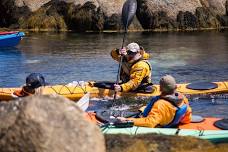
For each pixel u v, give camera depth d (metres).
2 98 10.63
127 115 7.68
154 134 6.41
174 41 21.44
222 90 10.92
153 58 16.69
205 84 11.16
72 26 26.09
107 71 14.46
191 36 23.45
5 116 2.83
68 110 2.86
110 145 5.94
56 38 22.47
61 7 26.42
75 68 14.92
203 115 9.73
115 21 25.70
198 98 10.76
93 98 10.70
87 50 18.53
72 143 2.80
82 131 2.83
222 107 10.27
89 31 25.75
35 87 7.25
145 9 26.36
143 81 10.50
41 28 26.02
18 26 26.20
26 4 26.66
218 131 6.88
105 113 7.65
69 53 17.80
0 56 17.30
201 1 27.64
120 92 10.50
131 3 12.09
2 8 26.75
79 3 26.19
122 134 6.34
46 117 2.81
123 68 10.73
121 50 10.59
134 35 23.89
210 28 27.12
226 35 23.75
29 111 2.81
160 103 6.95
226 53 17.80
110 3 26.08
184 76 13.77
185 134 6.71
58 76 13.82
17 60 16.42
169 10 26.62
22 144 2.78
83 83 11.04
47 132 2.78
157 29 26.25
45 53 17.91
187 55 17.33
